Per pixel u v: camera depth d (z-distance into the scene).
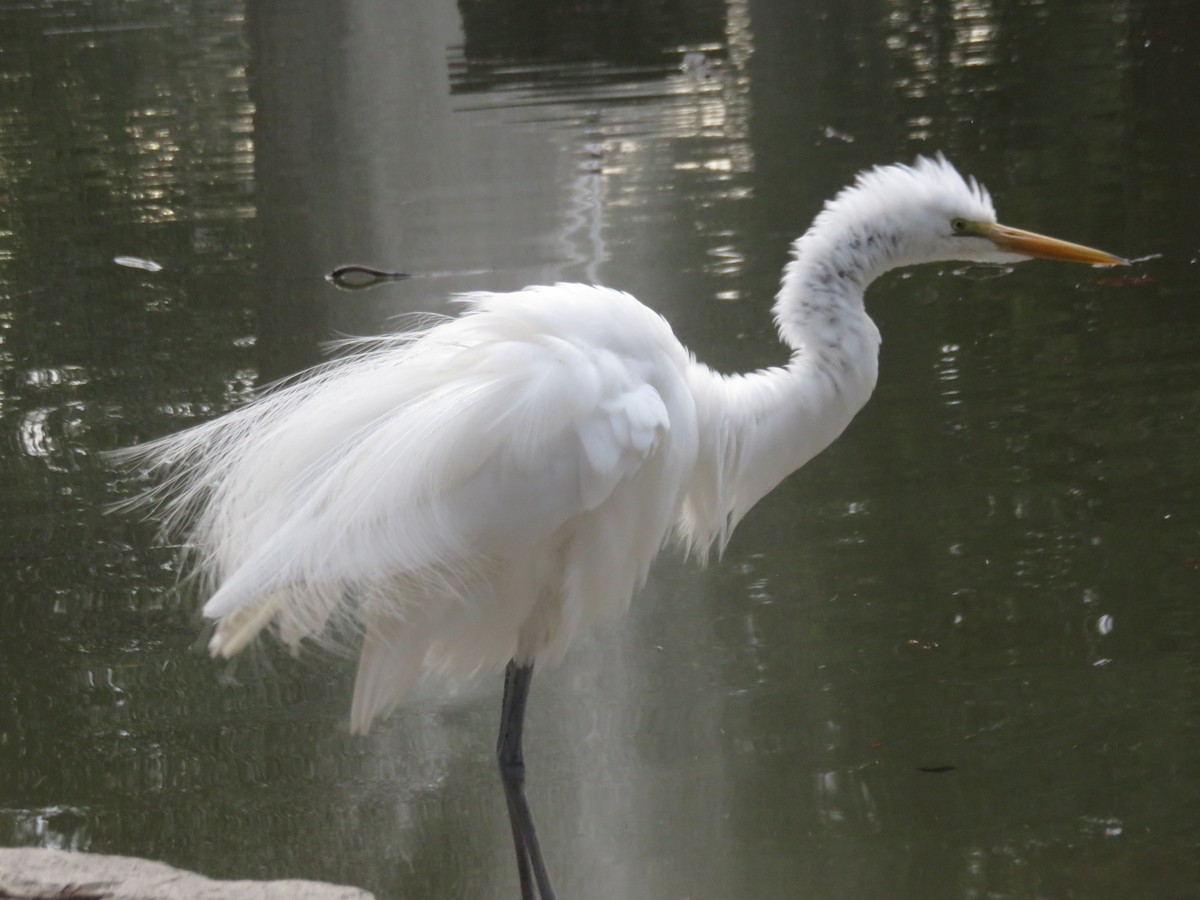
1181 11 25.62
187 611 9.53
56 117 24.83
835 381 7.05
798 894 6.66
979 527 9.75
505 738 6.71
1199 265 13.91
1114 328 12.67
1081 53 23.31
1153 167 16.94
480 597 6.31
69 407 12.59
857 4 30.16
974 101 20.86
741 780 7.52
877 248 6.99
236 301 15.09
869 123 20.27
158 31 32.50
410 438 5.84
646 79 24.58
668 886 6.74
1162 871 6.69
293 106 24.55
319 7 34.44
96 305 15.32
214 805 7.59
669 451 6.48
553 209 17.27
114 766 7.94
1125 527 9.57
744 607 9.20
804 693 8.27
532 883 6.61
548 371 6.01
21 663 8.96
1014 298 13.60
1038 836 6.97
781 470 7.26
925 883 6.68
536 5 31.75
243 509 6.14
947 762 7.59
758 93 22.77
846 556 9.61
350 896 6.20
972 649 8.51
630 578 6.82
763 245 15.31
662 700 8.35
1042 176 17.02
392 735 8.28
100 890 6.19
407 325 13.74
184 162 21.31
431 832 7.34
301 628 6.06
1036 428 11.02
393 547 5.76
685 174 18.44
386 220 17.48
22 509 10.84
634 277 14.62
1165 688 8.00
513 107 23.19
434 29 31.06
